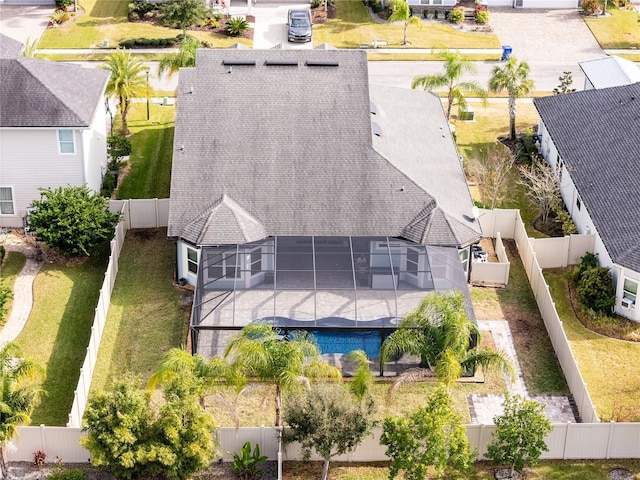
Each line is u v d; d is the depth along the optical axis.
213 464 42.97
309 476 42.88
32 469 42.50
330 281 51.19
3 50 69.81
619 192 57.78
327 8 98.75
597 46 91.88
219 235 53.25
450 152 63.19
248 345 41.78
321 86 59.75
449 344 43.66
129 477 40.44
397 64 86.62
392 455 41.34
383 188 55.91
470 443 43.34
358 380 42.41
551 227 62.59
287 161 56.69
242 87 59.56
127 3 98.25
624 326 52.75
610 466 43.56
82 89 62.62
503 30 94.75
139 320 52.84
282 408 42.81
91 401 40.84
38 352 50.25
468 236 54.22
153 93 79.69
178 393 41.09
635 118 63.22
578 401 47.19
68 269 57.19
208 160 56.62
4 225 61.69
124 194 65.38
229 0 97.75
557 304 55.12
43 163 60.28
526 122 77.25
